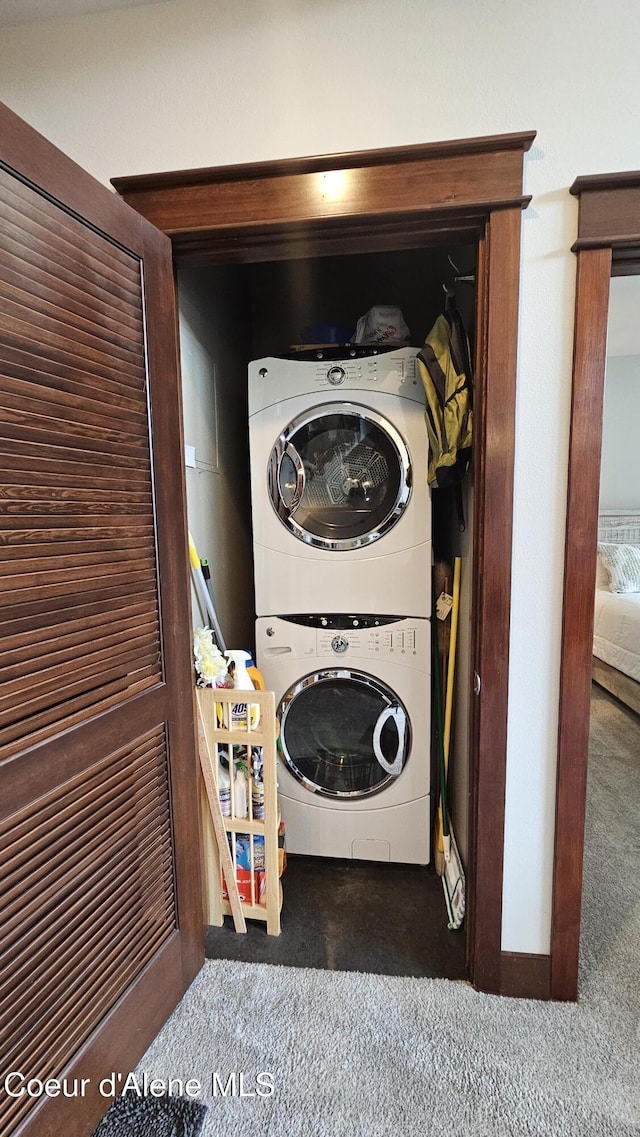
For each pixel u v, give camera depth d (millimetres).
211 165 1296
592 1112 1147
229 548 2207
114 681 1168
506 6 1182
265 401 1828
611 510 4625
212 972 1532
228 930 1710
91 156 1338
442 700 1948
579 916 1383
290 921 1733
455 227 1267
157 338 1298
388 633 1841
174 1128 1122
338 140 1252
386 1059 1267
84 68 1316
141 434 1251
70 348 1027
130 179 1289
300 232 1296
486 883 1405
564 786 1348
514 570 1314
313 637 1887
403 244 1347
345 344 1919
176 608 1398
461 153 1196
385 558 1817
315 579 1866
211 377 2006
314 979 1500
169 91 1293
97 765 1116
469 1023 1354
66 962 1038
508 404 1256
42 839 976
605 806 2414
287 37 1244
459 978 1498
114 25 1292
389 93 1229
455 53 1203
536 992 1422
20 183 911
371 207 1235
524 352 1251
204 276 1932
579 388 1233
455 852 1815
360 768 1950
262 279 2566
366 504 1828
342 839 1966
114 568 1163
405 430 1746
